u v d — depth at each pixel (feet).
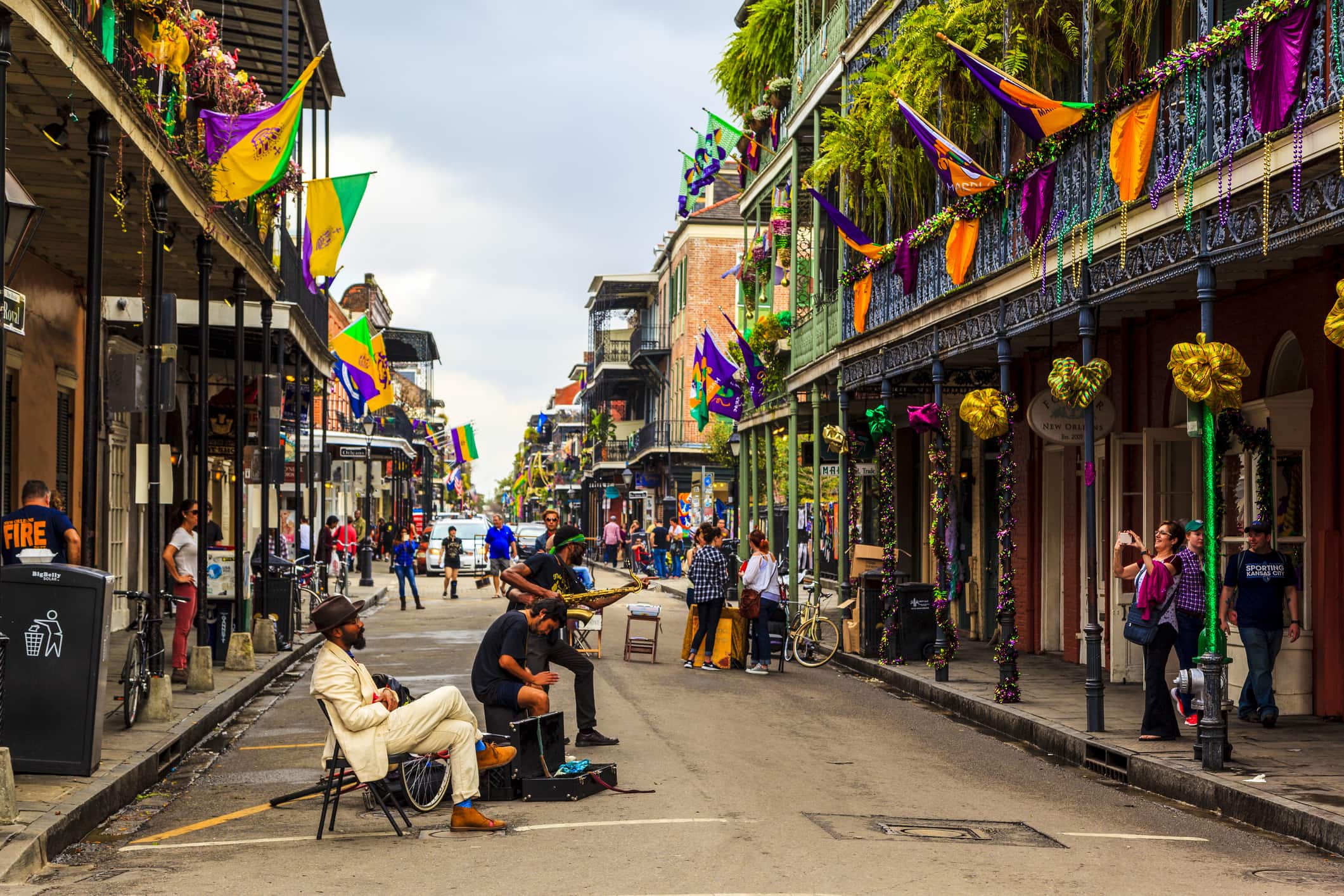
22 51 29.45
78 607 28.99
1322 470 40.19
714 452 157.07
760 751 36.47
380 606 101.35
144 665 37.99
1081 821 28.30
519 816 27.48
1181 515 49.44
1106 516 54.49
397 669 56.24
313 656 64.28
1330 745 35.42
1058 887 21.61
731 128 93.56
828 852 23.77
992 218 48.11
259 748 36.88
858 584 62.54
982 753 37.91
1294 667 40.83
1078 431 47.65
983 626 71.00
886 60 61.21
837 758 35.73
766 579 58.34
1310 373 40.65
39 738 28.78
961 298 50.37
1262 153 29.89
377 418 154.51
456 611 95.81
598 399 243.40
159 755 32.68
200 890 20.98
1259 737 36.83
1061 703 44.60
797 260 85.76
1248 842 26.61
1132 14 42.45
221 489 98.63
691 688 51.34
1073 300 40.81
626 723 41.14
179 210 43.57
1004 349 46.85
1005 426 45.44
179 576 48.37
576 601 41.47
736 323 175.32
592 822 26.68
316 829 26.25
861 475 89.40
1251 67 30.30
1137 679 50.75
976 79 46.26
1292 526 41.98
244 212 53.11
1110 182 38.52
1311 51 28.27
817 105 76.84
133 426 75.05
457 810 25.93
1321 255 38.75
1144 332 51.55
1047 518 63.10
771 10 89.40
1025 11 48.65
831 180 77.51
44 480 56.70
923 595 58.54
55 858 23.80
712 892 20.58
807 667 62.23
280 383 64.34
